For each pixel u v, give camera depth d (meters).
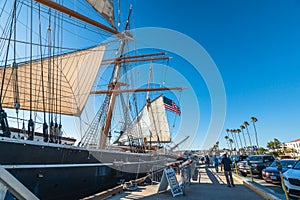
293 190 7.72
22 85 12.02
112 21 18.23
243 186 10.45
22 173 5.57
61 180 6.90
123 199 7.34
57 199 6.74
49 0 8.99
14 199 1.52
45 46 8.95
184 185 8.62
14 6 7.02
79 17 10.68
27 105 12.27
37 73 12.61
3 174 1.42
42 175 6.06
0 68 10.56
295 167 9.10
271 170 12.02
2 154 5.11
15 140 5.44
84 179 8.11
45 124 7.20
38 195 5.99
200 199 7.39
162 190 8.70
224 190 9.22
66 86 13.84
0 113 5.46
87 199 6.65
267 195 7.34
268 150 90.12
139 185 10.94
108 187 9.98
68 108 13.66
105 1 17.11
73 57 14.44
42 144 6.25
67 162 7.25
